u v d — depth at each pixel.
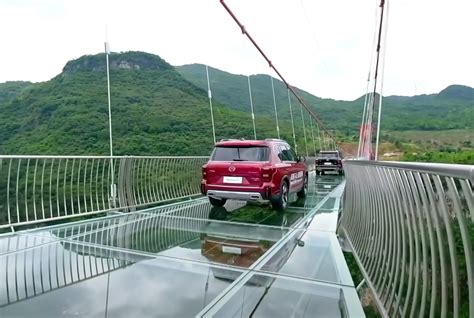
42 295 2.66
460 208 1.37
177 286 2.88
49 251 3.73
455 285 1.47
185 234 4.70
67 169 5.33
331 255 3.79
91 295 2.67
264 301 2.64
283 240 4.42
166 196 7.55
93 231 4.73
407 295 2.02
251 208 6.92
